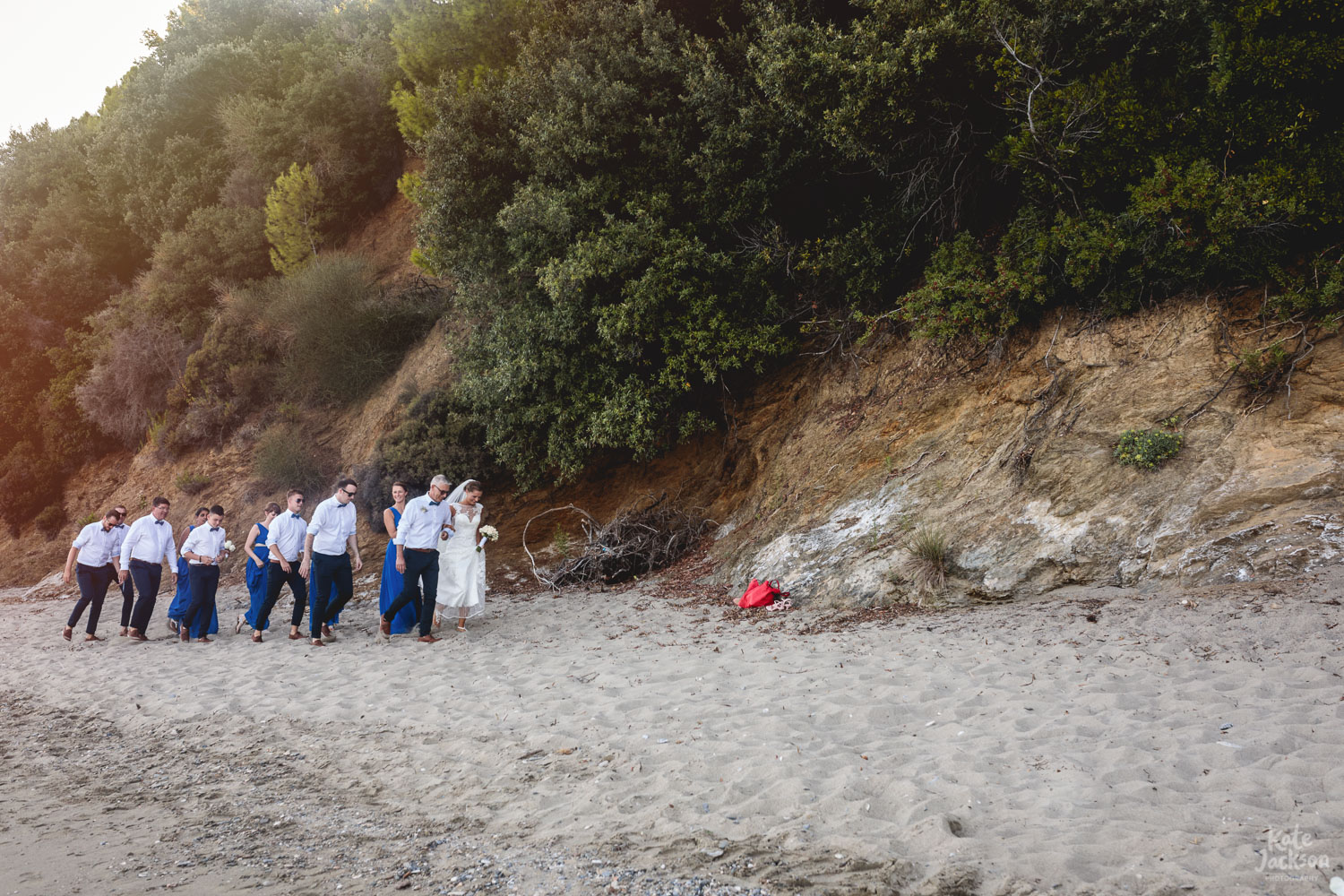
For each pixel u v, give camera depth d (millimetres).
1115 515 7871
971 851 3439
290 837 4340
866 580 8750
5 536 22609
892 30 10008
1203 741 4344
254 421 19828
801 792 4273
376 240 21312
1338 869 2971
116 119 27141
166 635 11109
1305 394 7793
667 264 12000
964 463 9492
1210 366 8438
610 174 12719
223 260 22719
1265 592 6383
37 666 9711
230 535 17656
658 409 12812
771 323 12578
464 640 9258
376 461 15539
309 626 10859
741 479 12695
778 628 8320
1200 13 9000
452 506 9766
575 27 13578
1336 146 7949
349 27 24719
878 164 10555
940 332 10016
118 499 21047
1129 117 8938
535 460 14297
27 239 26938
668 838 3920
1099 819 3650
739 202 11961
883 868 3398
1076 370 9289
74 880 3824
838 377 12086
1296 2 7977
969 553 8352
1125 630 6363
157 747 6293
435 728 6121
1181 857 3232
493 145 13500
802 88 10688
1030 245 9688
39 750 6395
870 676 6316
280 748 6027
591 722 5848
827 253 11570
